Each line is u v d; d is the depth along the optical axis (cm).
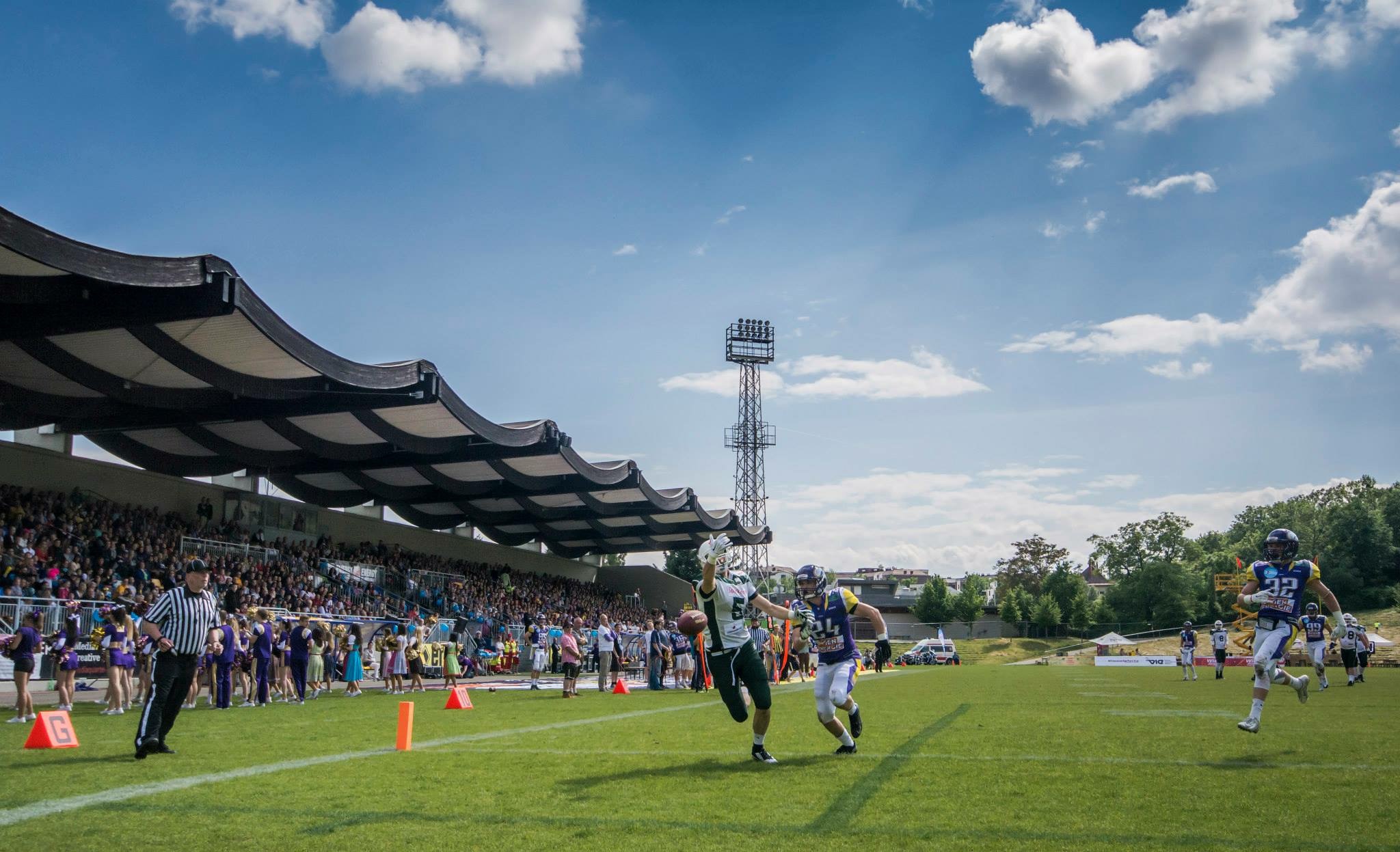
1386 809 632
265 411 2894
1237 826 584
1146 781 742
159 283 1911
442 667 3172
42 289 1911
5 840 570
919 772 798
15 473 3098
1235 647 6016
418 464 3644
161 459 3484
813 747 982
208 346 2369
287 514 4169
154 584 2502
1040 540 10262
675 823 603
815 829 583
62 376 2584
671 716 1456
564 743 1058
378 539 4731
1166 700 1702
